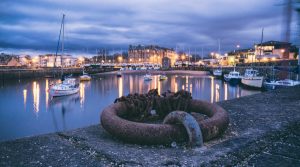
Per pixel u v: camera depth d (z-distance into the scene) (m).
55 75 87.69
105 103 38.12
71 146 4.59
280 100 8.96
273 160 4.04
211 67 118.19
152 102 6.36
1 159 4.00
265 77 49.19
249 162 3.97
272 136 5.16
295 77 40.84
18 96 44.41
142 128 4.63
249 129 5.65
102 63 169.12
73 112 32.28
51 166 3.80
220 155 4.19
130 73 117.31
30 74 81.81
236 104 8.32
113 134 4.92
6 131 24.80
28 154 4.20
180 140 4.68
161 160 4.02
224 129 5.20
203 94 46.47
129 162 3.94
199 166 3.81
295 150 4.44
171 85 63.25
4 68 84.31
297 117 6.64
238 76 57.84
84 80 76.81
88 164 3.88
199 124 4.79
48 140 4.86
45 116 30.47
